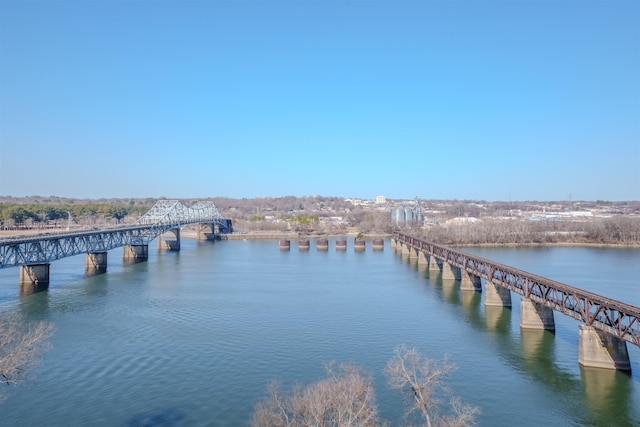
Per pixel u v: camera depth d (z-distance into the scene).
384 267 128.88
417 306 78.00
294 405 30.56
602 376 47.09
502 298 77.69
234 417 37.34
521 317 64.81
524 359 52.00
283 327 63.53
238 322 65.94
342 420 27.94
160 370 47.44
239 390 42.53
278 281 102.25
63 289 89.06
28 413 38.16
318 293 88.50
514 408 40.16
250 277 107.56
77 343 55.50
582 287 93.31
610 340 48.62
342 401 29.30
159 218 181.75
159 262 135.50
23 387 43.00
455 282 103.75
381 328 63.75
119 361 49.81
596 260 139.88
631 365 50.25
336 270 121.69
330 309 74.75
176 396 41.31
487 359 51.97
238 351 53.31
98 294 84.44
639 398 42.28
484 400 41.59
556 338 60.19
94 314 69.25
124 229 131.38
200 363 49.41
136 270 117.25
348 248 187.12
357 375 34.62
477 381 45.75
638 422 38.09
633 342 42.59
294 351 53.44
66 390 42.47
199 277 106.75
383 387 42.62
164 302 78.38
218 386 43.41
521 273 68.25
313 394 30.95
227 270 119.38
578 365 50.19
